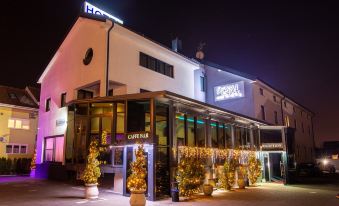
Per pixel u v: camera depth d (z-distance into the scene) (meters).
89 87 18.98
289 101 33.66
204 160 16.03
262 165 21.89
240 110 23.73
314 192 15.66
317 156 48.41
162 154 13.57
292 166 23.88
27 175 25.44
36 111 29.78
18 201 11.51
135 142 12.96
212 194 14.52
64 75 21.16
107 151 14.68
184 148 14.34
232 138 19.20
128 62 18.38
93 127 16.72
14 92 30.34
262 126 21.83
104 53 17.22
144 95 13.14
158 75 20.44
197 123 16.55
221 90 24.88
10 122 27.80
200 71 25.08
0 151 26.66
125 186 13.26
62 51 22.08
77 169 16.72
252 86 23.59
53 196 12.82
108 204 11.23
